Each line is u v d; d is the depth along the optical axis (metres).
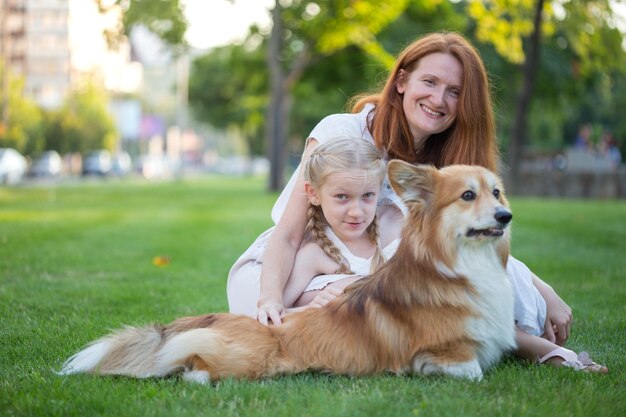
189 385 3.78
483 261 4.03
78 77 59.78
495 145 4.99
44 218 15.63
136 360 4.01
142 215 17.17
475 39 30.36
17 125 45.66
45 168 51.41
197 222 15.20
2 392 3.81
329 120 4.96
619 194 29.22
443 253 3.96
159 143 105.62
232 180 55.88
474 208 3.93
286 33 30.66
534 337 4.47
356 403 3.48
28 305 6.46
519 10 21.97
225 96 46.56
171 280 8.01
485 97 4.84
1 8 35.84
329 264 4.58
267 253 4.54
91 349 4.15
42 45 38.69
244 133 63.78
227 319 4.08
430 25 30.36
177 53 26.44
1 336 5.23
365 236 4.65
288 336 4.04
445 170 4.09
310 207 4.67
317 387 3.75
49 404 3.59
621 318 6.06
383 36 33.03
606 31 21.80
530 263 9.24
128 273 8.41
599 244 11.20
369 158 4.46
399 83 4.91
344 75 33.72
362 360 3.97
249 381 3.86
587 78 32.00
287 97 32.66
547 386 3.82
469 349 3.94
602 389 3.79
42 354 4.74
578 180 30.00
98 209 19.27
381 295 4.03
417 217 4.05
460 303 3.91
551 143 51.62
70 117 58.59
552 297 4.85
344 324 4.02
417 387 3.71
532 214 16.75
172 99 102.50
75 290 7.21
